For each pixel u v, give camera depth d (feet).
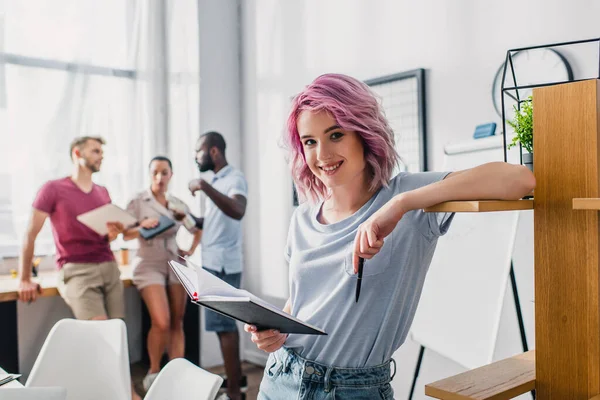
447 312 8.19
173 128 13.71
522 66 8.86
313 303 4.56
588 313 3.84
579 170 3.84
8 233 12.05
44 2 12.38
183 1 13.91
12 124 12.04
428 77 10.32
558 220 3.96
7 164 12.01
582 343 3.88
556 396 4.01
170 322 12.19
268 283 14.15
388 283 4.29
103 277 10.96
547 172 4.00
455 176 3.74
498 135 8.09
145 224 11.50
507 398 3.86
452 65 9.93
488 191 3.60
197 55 14.07
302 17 13.12
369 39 11.51
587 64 8.12
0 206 11.98
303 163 4.67
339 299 4.36
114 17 13.15
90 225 10.57
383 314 4.30
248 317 4.07
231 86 14.76
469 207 3.46
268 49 14.06
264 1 14.12
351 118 4.15
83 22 12.77
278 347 4.51
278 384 4.56
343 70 12.13
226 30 14.66
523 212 8.68
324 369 4.38
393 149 4.40
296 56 13.32
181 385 5.48
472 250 8.00
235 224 12.35
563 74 8.32
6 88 12.01
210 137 12.28
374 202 4.40
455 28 9.87
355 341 4.33
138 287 11.74
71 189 10.85
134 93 13.34
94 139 11.01
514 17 9.00
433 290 8.43
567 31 8.35
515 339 8.82
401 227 4.28
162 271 11.84
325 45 12.55
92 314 10.67
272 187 14.02
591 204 3.39
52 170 12.37
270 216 14.08
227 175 12.32
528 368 4.35
